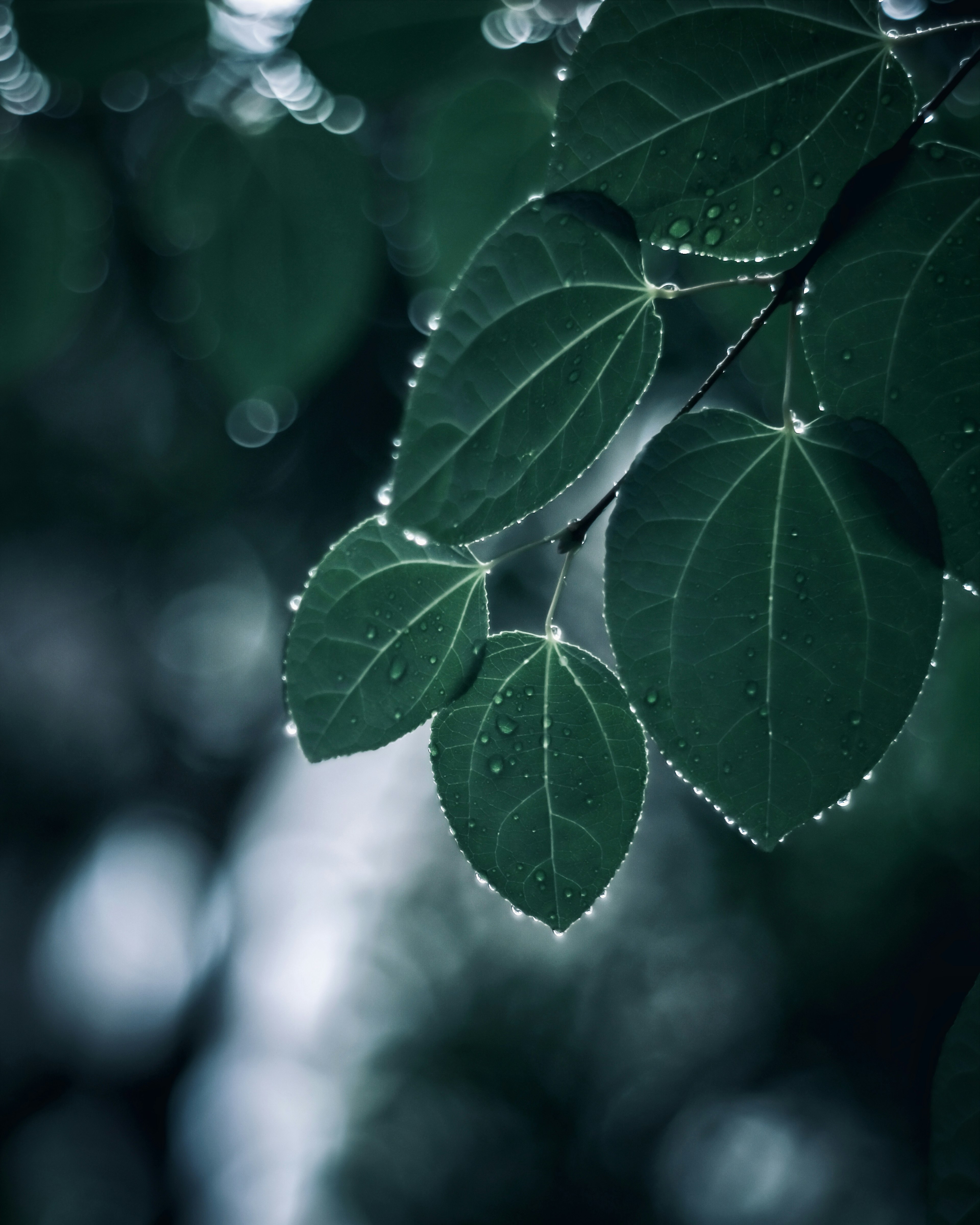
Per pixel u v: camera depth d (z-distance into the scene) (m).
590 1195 2.95
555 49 0.65
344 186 0.65
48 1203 3.33
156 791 4.09
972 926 2.20
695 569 0.55
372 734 0.56
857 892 2.26
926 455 0.55
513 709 0.57
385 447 2.01
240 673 3.95
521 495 0.54
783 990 2.61
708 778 0.55
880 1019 2.51
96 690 3.87
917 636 0.55
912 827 1.86
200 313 0.65
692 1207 2.83
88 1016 3.78
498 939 3.29
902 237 0.55
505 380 0.54
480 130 0.65
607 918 2.96
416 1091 3.19
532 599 1.77
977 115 0.64
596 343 0.54
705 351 1.11
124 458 2.17
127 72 0.63
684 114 0.54
